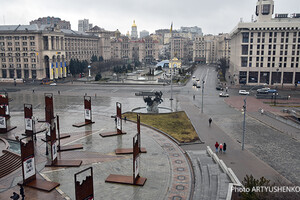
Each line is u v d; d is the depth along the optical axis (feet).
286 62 478.59
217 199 112.06
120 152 175.63
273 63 482.69
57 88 468.34
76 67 638.94
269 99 364.38
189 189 131.64
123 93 414.82
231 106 320.91
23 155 130.00
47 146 173.17
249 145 192.13
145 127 236.63
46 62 602.85
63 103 339.36
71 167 155.33
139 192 128.47
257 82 494.18
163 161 165.37
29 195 124.36
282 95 392.88
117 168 154.40
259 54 483.10
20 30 576.20
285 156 172.45
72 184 135.44
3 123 215.92
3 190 129.18
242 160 164.76
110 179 138.92
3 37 586.45
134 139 131.44
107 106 321.11
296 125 234.38
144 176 144.97
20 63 590.96
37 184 132.67
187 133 218.79
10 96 385.91
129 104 332.80
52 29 594.65
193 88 465.06
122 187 132.98
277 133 219.82
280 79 486.79
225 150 179.93
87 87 481.87
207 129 230.48
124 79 592.19
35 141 196.44
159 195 125.90
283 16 528.63
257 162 161.89
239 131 225.56
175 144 195.62
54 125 157.79
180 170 152.87
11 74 604.08
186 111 296.30
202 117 270.87
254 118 268.21
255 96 379.96
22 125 239.91
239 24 475.72
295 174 147.54
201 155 172.86
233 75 609.42
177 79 575.38
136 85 508.53
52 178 141.90
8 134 214.48
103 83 524.52
